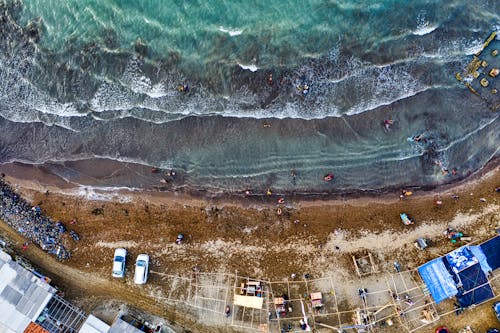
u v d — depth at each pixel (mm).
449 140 25891
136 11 26141
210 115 26297
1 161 27531
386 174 26031
